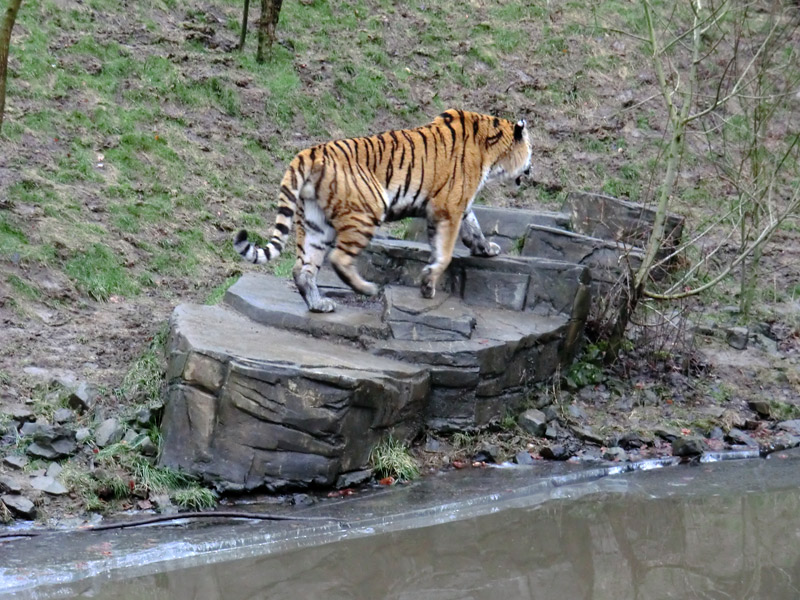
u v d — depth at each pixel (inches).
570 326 451.2
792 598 295.1
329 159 394.6
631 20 836.6
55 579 277.0
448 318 411.2
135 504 332.5
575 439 420.8
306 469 348.5
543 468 393.4
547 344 439.2
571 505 363.6
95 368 400.2
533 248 499.2
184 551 300.4
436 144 421.7
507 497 361.7
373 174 406.6
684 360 486.3
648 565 316.5
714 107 450.3
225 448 343.9
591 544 330.3
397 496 354.0
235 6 729.6
